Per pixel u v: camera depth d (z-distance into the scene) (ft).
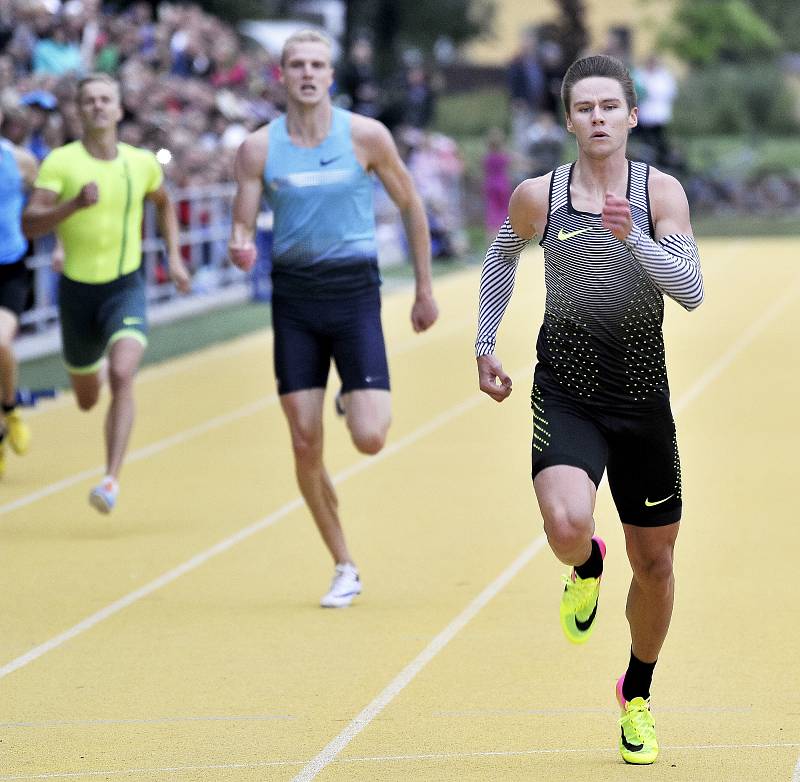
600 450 45.73
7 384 95.61
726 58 526.57
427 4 507.30
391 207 257.55
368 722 51.47
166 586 71.51
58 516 87.15
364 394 66.28
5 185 93.09
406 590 69.87
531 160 305.53
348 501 89.66
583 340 45.83
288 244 66.44
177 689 55.72
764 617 64.08
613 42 345.31
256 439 110.83
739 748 47.75
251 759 47.73
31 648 61.57
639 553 46.68
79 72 171.22
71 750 48.93
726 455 101.45
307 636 62.59
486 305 48.83
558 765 46.52
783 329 168.66
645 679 47.11
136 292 86.02
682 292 43.80
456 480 95.35
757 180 338.75
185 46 206.59
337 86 282.36
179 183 179.11
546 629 62.95
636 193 45.19
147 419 119.65
